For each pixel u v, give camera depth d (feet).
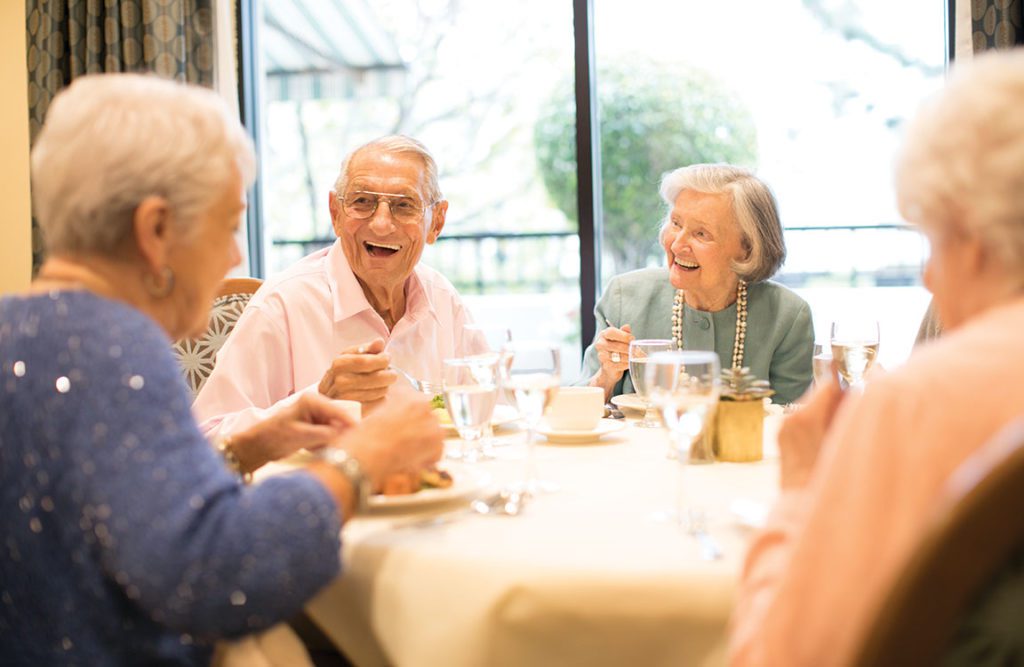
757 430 4.61
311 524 2.80
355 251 6.83
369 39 18.61
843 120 14.96
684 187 7.64
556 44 18.22
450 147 18.94
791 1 14.80
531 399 4.02
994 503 1.79
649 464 4.55
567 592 2.87
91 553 2.74
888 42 14.53
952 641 1.95
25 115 12.73
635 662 2.89
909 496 2.18
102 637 2.82
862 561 2.20
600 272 13.12
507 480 4.22
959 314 2.55
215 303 7.95
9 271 12.95
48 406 2.72
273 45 16.98
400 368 7.04
